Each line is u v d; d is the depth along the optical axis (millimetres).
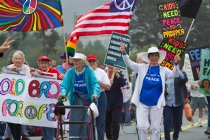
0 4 13766
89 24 14484
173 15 14422
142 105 11719
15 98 12445
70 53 14273
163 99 11680
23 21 13781
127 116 20375
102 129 12992
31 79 12453
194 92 19891
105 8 14508
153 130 11695
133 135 17062
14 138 12641
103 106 12953
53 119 12453
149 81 11711
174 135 14188
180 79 13680
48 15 13727
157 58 11789
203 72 15469
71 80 11352
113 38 13109
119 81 13594
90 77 11266
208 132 15828
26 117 12406
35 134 13859
